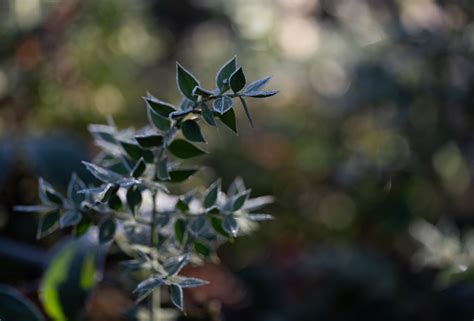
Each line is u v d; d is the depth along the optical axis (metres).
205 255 0.69
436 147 1.32
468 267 0.97
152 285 0.63
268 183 1.46
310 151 1.49
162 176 0.64
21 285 1.03
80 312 0.82
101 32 1.44
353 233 1.39
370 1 1.54
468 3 1.29
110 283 0.89
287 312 1.15
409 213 1.33
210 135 1.50
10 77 1.33
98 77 1.42
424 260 1.03
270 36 1.66
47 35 1.36
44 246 1.15
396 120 1.34
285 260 1.30
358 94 1.39
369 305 1.12
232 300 1.19
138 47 1.57
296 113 1.54
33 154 1.10
